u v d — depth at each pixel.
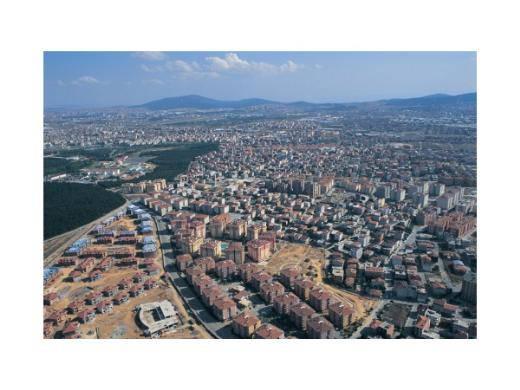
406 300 138.50
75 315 133.25
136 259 171.88
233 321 122.62
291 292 145.62
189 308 137.75
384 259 169.00
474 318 126.12
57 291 148.38
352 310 125.75
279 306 132.25
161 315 132.25
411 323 125.06
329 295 136.00
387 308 133.50
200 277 150.50
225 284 154.50
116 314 134.38
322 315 131.75
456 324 119.12
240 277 158.12
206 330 125.25
